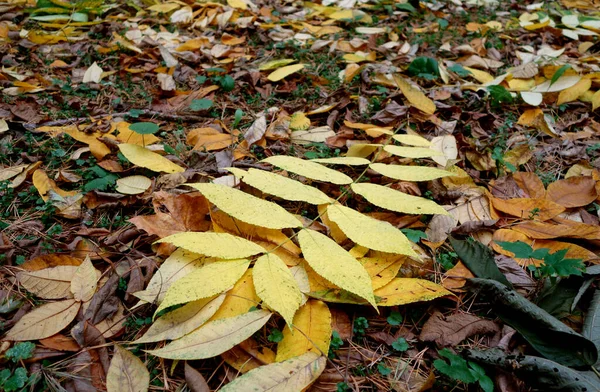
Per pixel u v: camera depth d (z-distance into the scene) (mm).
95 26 883
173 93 674
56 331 326
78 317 344
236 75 731
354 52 847
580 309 358
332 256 342
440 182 491
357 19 992
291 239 398
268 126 586
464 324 348
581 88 670
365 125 570
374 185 428
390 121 605
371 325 355
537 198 479
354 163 458
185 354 292
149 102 662
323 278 361
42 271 367
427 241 427
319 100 684
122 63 761
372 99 650
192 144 565
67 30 873
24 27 882
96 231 417
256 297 339
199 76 720
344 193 445
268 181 410
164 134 580
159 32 896
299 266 370
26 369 305
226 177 464
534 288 377
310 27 941
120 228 425
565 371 284
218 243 344
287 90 705
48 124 573
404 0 1137
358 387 310
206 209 416
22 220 439
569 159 575
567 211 476
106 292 352
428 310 368
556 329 309
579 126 653
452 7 1156
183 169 491
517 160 551
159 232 389
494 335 350
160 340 312
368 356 333
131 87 701
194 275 322
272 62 758
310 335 317
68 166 515
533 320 325
